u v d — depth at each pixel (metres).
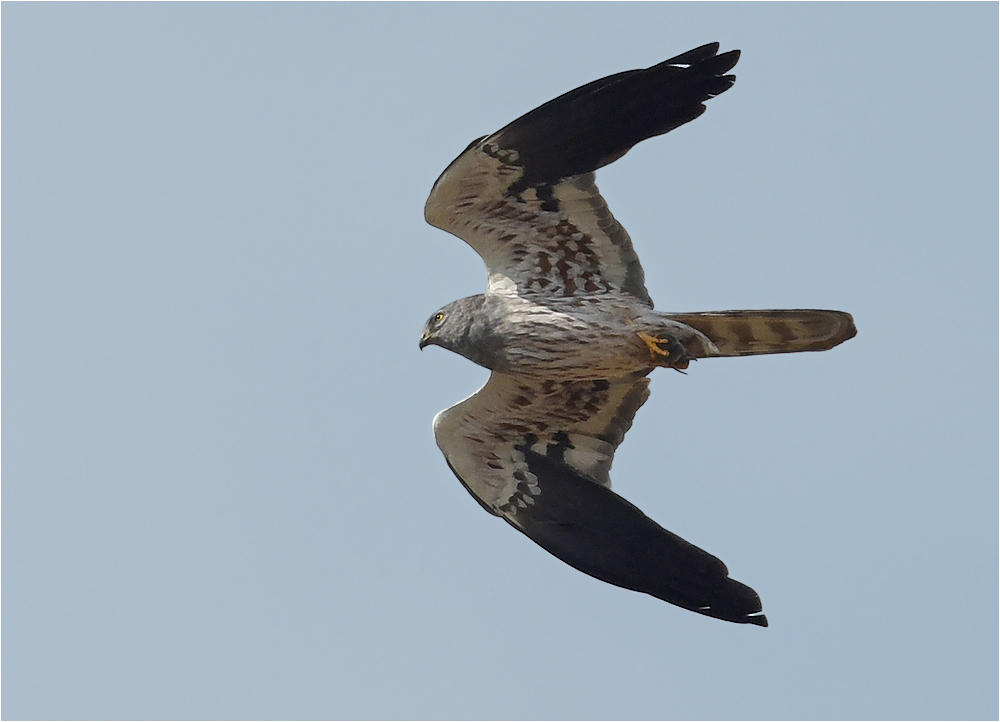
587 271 13.52
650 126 12.67
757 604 13.62
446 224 13.60
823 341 12.79
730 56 12.27
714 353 13.17
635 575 14.23
